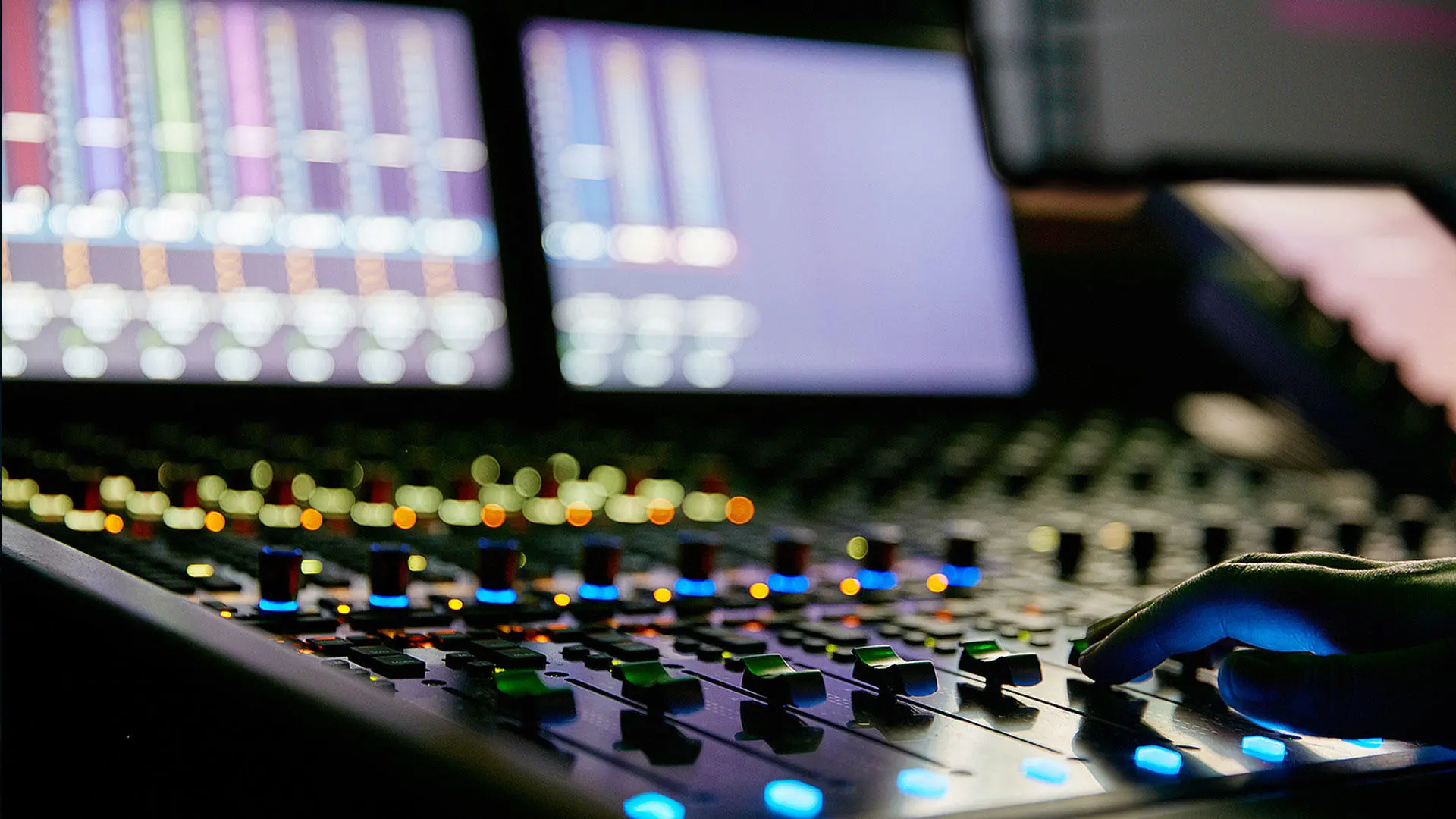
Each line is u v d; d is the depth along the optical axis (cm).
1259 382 204
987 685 70
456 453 144
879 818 46
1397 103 195
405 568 80
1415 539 132
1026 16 174
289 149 161
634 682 60
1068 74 174
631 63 186
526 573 95
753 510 139
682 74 190
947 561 106
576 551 107
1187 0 178
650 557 108
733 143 191
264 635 65
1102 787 53
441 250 166
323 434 148
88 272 146
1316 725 61
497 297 167
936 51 212
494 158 171
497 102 173
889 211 201
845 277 195
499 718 56
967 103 214
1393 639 64
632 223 180
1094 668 72
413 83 170
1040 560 118
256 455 128
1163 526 138
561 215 175
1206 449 193
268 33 163
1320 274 203
